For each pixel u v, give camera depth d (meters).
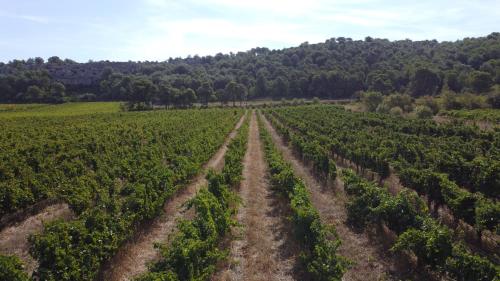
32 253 10.52
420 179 18.27
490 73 102.81
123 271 12.09
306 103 116.56
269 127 57.75
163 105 120.62
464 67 124.06
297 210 13.60
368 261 12.63
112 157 26.83
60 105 112.56
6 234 15.56
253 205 18.70
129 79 140.38
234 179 20.45
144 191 15.74
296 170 26.84
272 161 23.30
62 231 10.99
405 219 13.16
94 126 48.75
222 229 13.67
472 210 14.41
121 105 104.62
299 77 151.62
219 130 43.41
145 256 13.32
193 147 28.48
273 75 164.88
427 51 181.88
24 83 134.00
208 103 133.50
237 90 126.94
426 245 10.85
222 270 12.03
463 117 60.72
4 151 28.09
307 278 11.59
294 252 13.30
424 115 63.91
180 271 10.03
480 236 13.96
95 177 20.77
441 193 16.75
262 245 13.92
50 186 19.62
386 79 124.38
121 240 12.68
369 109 82.94
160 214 16.75
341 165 28.88
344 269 10.45
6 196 16.39
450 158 24.33
